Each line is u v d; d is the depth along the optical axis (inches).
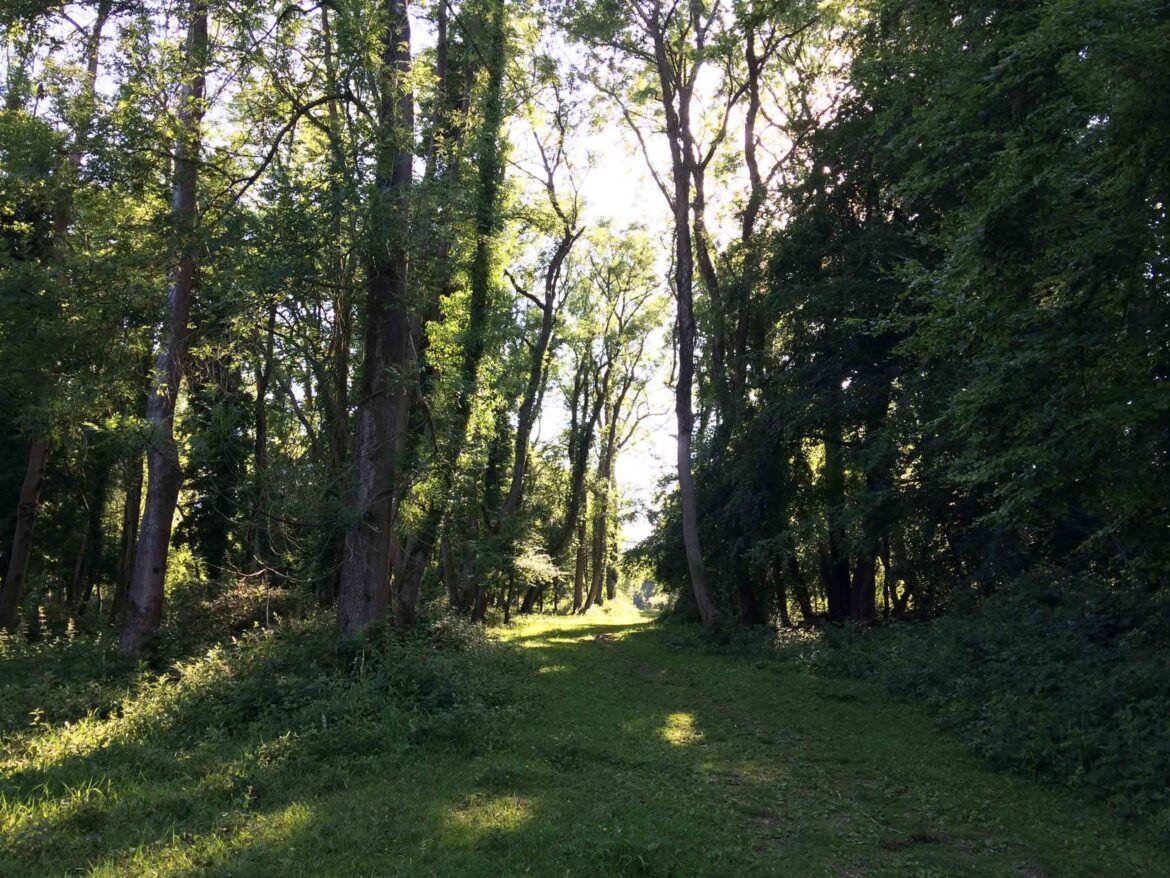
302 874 211.9
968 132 347.6
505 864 222.1
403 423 584.4
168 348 511.5
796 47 1000.2
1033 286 300.0
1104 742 317.1
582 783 310.5
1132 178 265.7
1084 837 263.0
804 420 772.6
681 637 883.4
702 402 1101.1
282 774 298.0
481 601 1204.5
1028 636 468.4
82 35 493.4
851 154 763.4
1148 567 343.3
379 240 447.2
